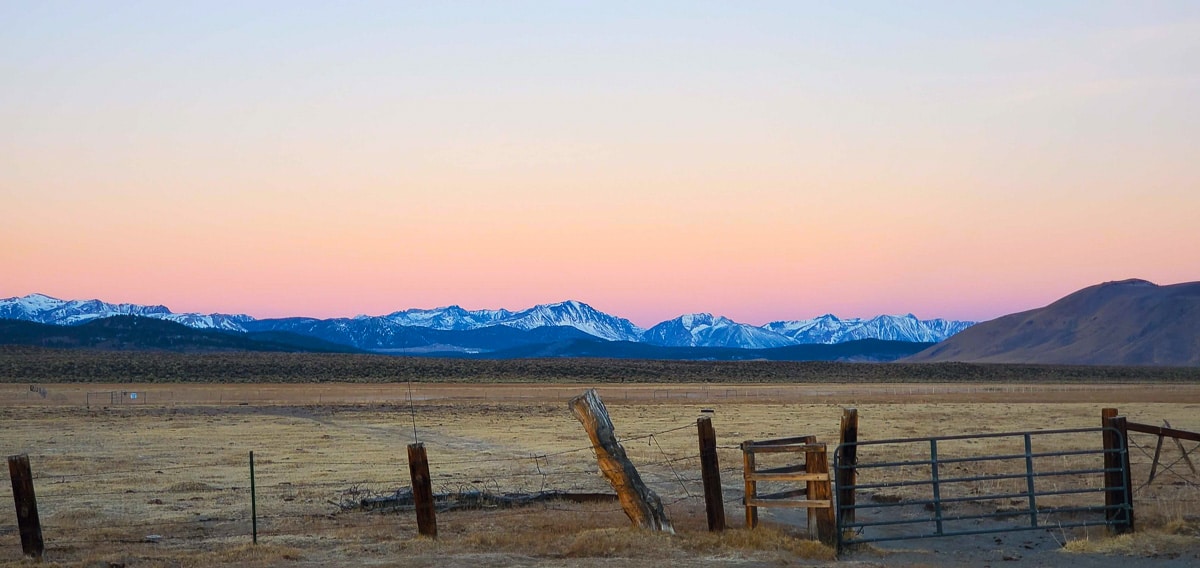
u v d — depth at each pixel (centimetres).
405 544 1841
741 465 3509
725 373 17088
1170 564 1655
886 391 11606
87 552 1872
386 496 2639
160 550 1889
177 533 2131
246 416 6600
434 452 4075
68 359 16250
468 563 1670
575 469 3416
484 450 4169
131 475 3294
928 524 2202
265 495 2764
